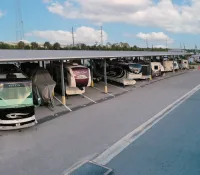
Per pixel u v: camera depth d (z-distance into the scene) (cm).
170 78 3462
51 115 1498
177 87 2591
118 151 949
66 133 1168
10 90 1238
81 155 920
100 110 1612
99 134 1146
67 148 988
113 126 1264
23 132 1189
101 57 1958
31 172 798
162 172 782
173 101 1858
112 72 2680
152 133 1146
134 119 1384
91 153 937
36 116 1473
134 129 1209
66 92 1970
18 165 848
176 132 1153
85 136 1123
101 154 926
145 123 1304
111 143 1034
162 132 1156
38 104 1639
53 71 2178
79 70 1953
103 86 2597
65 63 2138
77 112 1568
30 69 1914
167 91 2334
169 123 1297
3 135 1148
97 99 1970
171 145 998
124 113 1521
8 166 841
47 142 1055
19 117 1162
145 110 1589
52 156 915
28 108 1198
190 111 1544
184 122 1309
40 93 1658
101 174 774
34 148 994
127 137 1098
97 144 1025
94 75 2842
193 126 1237
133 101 1883
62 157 905
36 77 1736
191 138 1072
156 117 1416
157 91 2341
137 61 3300
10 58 1302
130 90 2406
